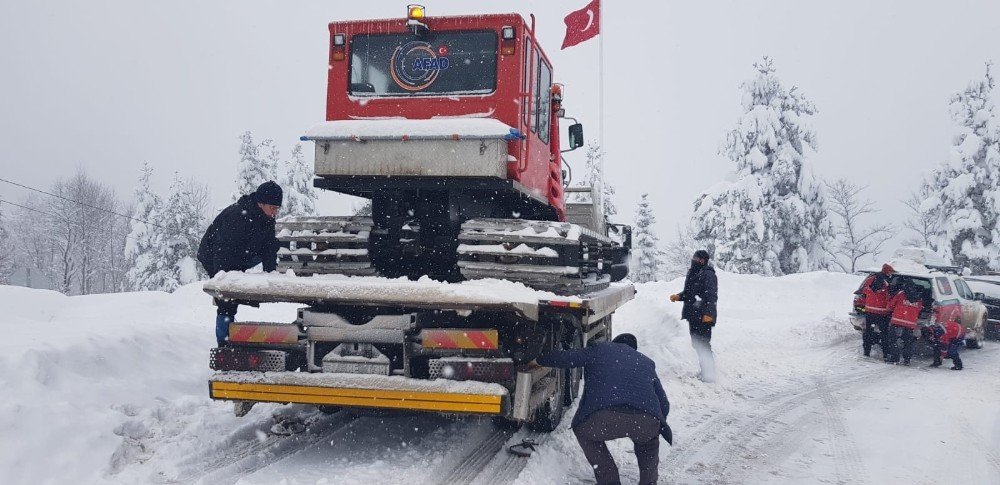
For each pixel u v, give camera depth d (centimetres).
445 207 579
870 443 640
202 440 534
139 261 4016
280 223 554
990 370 1129
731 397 844
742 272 3234
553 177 734
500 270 505
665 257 5438
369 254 550
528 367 491
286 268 557
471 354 479
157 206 4188
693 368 1005
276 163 3662
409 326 486
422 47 608
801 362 1152
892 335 1181
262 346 509
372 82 615
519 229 503
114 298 1645
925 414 770
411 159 564
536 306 475
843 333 1480
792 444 631
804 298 2209
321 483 452
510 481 476
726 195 3291
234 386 498
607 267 825
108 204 6812
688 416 732
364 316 520
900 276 1200
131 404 594
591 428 454
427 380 475
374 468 486
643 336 1338
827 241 3341
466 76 598
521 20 588
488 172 552
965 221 3291
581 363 476
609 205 3703
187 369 730
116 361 662
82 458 474
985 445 641
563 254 498
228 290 511
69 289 5638
